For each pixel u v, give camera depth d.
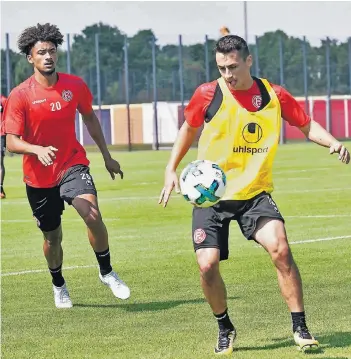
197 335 14.34
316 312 15.60
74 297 18.02
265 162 13.25
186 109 13.34
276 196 36.94
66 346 13.91
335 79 89.69
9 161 71.38
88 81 82.56
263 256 22.02
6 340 14.46
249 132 13.20
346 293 17.27
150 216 31.64
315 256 21.75
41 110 16.42
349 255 21.83
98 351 13.51
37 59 16.31
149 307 16.77
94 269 21.20
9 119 16.36
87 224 16.25
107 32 82.62
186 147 13.45
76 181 16.48
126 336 14.46
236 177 13.24
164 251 23.52
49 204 16.84
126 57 82.81
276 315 15.59
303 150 74.25
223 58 12.87
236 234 26.05
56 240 16.94
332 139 13.41
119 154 77.06
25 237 27.45
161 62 83.62
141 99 83.50
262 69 87.25
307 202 34.41
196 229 13.05
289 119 13.57
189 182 12.88
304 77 88.56
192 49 83.88
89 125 17.31
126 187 44.22
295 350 13.03
